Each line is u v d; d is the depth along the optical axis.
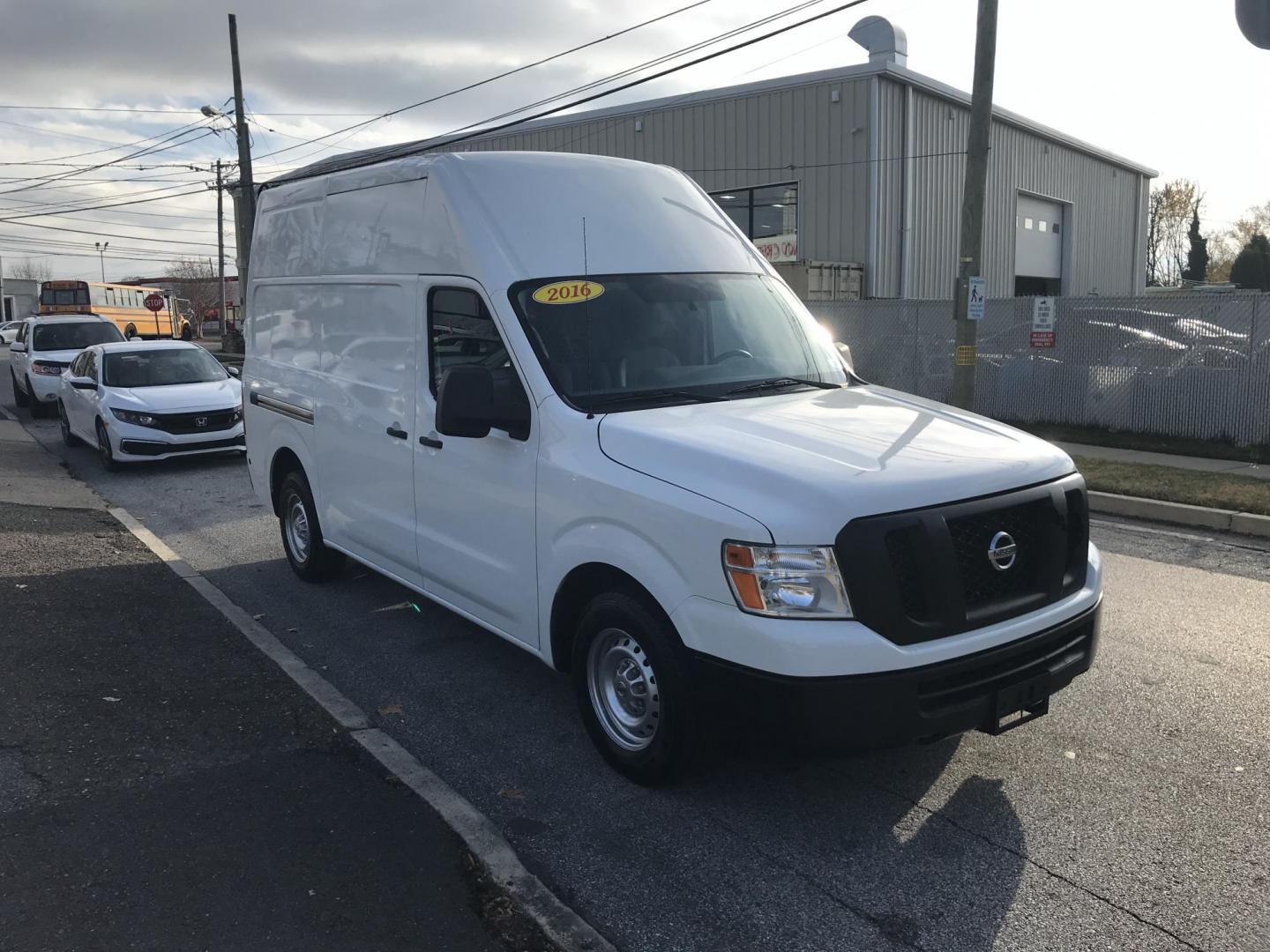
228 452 12.66
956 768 4.27
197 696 4.93
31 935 3.01
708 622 3.56
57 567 7.27
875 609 3.38
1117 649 5.69
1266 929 3.17
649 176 5.45
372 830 3.68
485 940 3.07
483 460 4.70
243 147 27.53
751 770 4.26
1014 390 15.44
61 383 14.73
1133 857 3.58
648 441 3.94
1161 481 10.20
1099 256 33.97
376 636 6.06
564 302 4.64
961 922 3.21
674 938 3.15
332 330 6.23
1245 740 4.50
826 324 18.42
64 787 3.95
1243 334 12.94
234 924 3.10
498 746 4.55
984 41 12.65
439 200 5.05
